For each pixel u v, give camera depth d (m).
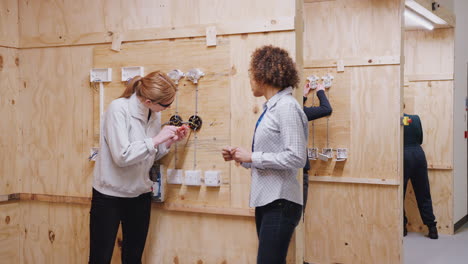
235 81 2.44
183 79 2.54
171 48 2.56
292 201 1.96
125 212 2.40
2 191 2.85
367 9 3.57
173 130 2.30
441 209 4.91
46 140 2.86
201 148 2.50
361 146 3.58
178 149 2.54
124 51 2.66
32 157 2.90
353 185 3.63
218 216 2.49
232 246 2.46
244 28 2.40
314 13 3.73
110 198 2.31
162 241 2.62
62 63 2.82
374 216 3.57
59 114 2.83
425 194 4.65
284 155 1.86
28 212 2.94
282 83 1.96
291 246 2.32
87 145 2.77
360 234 3.61
